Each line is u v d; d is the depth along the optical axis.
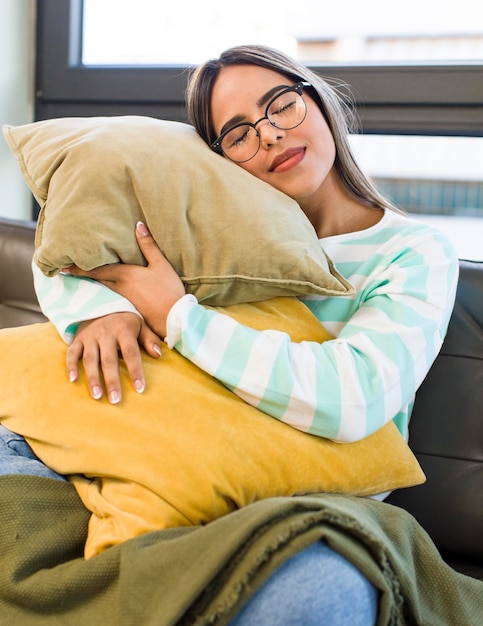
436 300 1.03
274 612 0.66
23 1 1.79
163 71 1.73
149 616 0.70
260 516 0.69
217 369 0.92
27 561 0.81
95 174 0.97
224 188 1.01
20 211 1.86
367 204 1.20
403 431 1.09
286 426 0.92
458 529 1.13
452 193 1.69
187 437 0.86
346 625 0.68
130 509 0.83
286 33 1.68
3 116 1.77
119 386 0.90
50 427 0.91
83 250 0.94
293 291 1.03
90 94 1.79
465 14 1.55
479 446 1.14
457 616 0.83
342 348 0.96
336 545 0.70
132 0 1.78
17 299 1.43
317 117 1.15
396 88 1.55
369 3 1.61
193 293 1.01
